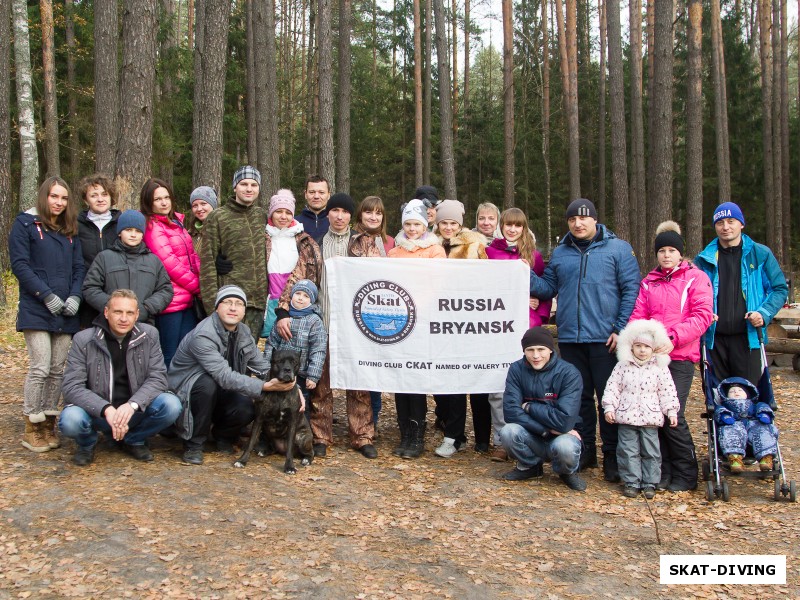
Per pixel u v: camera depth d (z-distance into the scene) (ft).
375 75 132.98
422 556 13.38
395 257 19.89
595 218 18.95
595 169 125.80
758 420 17.31
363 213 20.66
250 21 79.61
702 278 17.88
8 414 22.26
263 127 67.15
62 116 72.59
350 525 14.65
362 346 19.66
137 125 34.12
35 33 71.97
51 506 14.66
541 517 15.60
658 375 17.07
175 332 19.65
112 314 16.79
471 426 24.35
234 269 19.15
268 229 19.93
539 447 17.81
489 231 21.89
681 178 111.14
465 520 15.25
